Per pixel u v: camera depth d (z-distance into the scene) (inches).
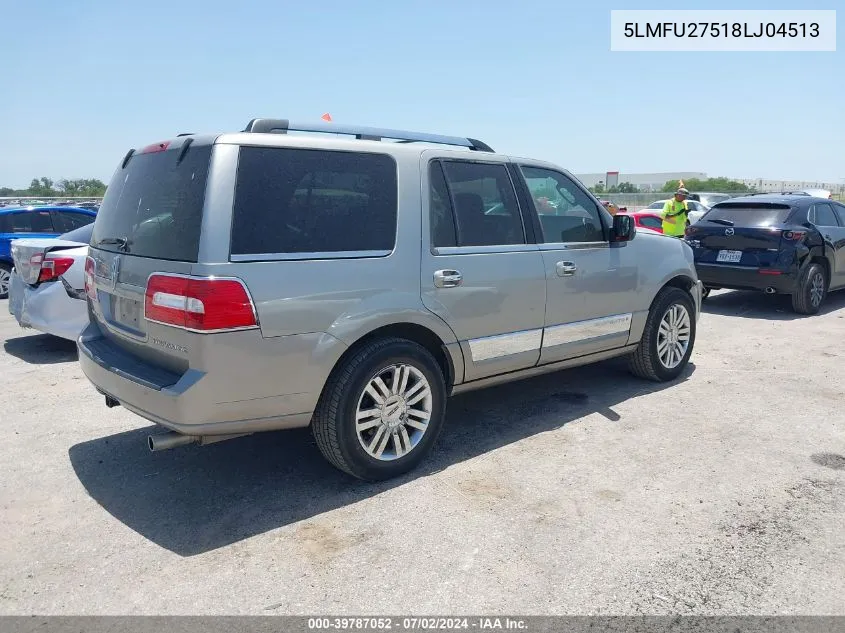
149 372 140.7
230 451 178.2
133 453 177.5
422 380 160.2
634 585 117.0
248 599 114.3
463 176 172.6
